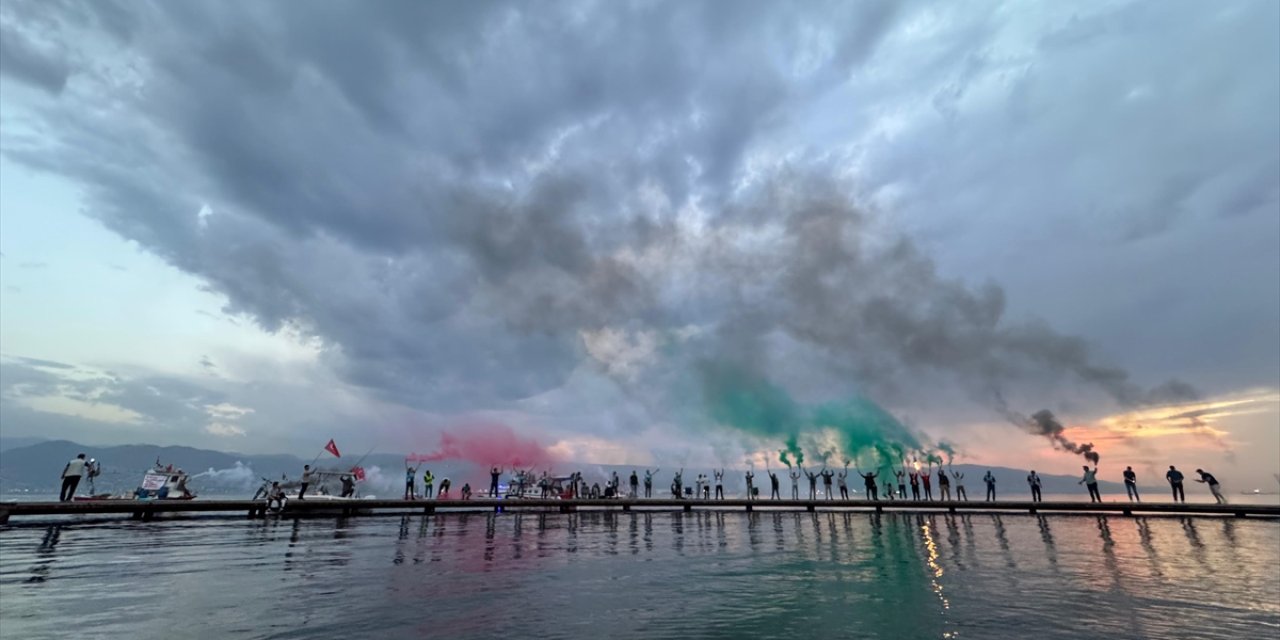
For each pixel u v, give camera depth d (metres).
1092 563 14.00
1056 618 8.61
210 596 9.37
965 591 10.51
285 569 12.16
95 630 7.29
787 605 9.37
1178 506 29.73
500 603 9.27
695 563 13.73
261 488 30.80
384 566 12.74
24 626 7.44
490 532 21.19
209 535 19.22
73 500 25.48
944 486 35.62
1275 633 7.84
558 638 7.37
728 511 36.34
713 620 8.37
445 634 7.46
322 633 7.38
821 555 15.30
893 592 10.39
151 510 25.89
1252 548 17.11
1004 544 18.06
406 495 33.88
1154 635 7.73
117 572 11.59
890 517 30.41
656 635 7.57
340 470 33.31
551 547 16.70
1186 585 11.13
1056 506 31.69
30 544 16.08
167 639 6.95
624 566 13.22
